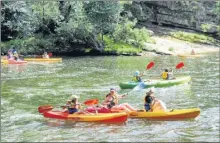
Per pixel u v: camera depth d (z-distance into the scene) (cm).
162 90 3888
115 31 8356
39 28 8150
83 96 3581
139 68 5756
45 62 6575
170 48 8644
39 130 2469
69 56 7850
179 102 3300
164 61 6850
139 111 2762
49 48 7894
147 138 2289
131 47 8325
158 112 2709
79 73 5153
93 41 8062
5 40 7856
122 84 3956
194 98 3453
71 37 7969
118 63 6506
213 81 4409
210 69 5562
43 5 7975
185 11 10712
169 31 10269
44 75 4931
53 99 3434
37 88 3975
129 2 9325
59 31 7838
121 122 2631
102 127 2520
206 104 3200
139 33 8581
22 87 4034
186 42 9688
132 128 2492
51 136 2342
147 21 10444
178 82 4156
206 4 11112
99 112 2733
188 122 2631
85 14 8138
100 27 8212
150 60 7038
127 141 2234
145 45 8500
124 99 3453
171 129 2467
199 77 4744
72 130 2462
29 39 7775
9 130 2472
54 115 2730
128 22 8538
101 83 4306
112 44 8250
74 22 7762
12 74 5009
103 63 6481
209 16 11075
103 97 3534
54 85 4162
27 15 7700
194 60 6988
